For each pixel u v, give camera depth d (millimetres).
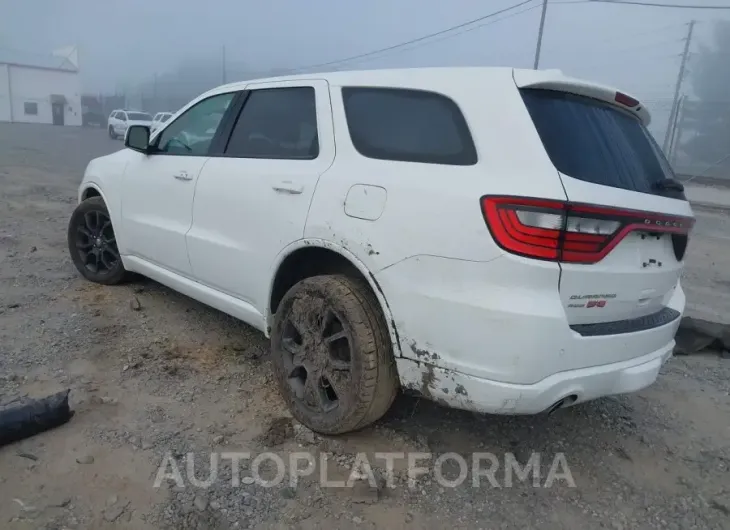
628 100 3043
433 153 2781
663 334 3008
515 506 2762
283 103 3584
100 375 3598
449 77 2875
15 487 2568
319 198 3061
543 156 2520
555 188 2436
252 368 3859
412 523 2590
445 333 2598
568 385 2562
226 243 3645
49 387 3396
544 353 2449
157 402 3354
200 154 4012
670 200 2996
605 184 2654
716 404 3961
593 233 2506
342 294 2932
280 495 2689
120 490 2613
